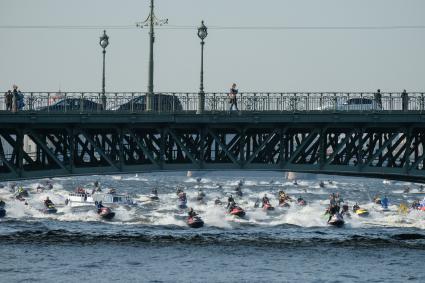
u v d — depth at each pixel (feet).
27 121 548.31
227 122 579.89
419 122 595.88
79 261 560.61
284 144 620.49
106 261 562.66
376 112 590.14
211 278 515.50
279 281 511.40
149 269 538.88
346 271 545.85
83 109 576.61
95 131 610.24
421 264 575.79
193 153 613.52
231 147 615.57
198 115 576.20
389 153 616.39
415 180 636.07
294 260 580.71
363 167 597.52
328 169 595.06
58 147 588.50
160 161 577.02
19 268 533.96
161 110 590.96
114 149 586.86
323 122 589.32
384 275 536.42
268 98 595.06
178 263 561.43
